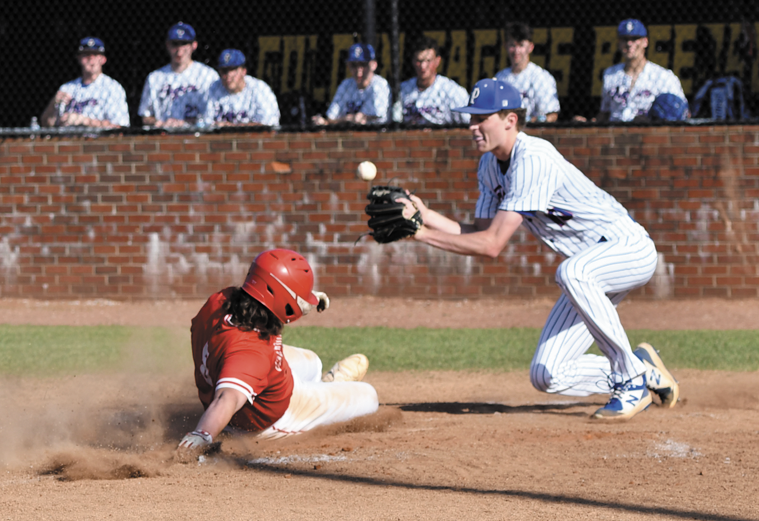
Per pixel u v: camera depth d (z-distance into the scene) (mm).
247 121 21172
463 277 20406
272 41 28750
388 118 20688
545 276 20156
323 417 8266
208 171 21156
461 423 9242
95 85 22172
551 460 7219
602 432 8500
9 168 21828
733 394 11047
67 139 21625
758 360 13688
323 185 20781
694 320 17703
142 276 21516
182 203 21297
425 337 16125
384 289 20703
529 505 5762
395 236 8805
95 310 20328
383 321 18250
